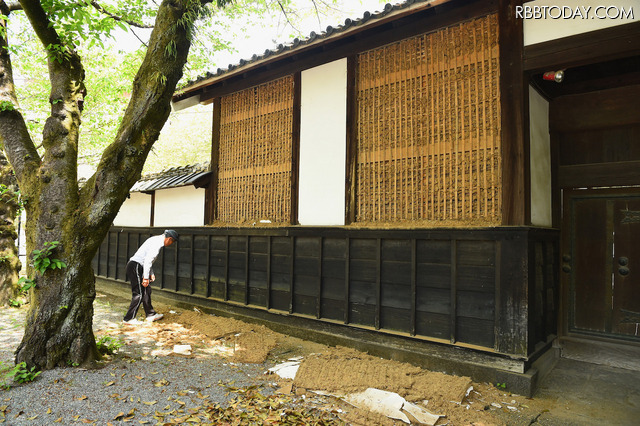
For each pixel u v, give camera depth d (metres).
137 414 3.11
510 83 4.09
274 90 6.43
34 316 3.96
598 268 4.91
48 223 4.05
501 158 4.11
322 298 5.47
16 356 3.94
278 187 6.26
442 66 4.60
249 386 3.75
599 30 3.64
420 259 4.55
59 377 3.72
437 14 4.59
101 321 6.39
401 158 4.87
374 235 4.90
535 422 3.28
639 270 4.65
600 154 4.92
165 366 4.29
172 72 4.29
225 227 6.82
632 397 3.80
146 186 8.48
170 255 8.04
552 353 4.74
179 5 4.25
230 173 7.05
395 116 4.96
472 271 4.18
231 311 6.66
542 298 4.48
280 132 6.30
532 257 3.97
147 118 4.26
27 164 4.41
